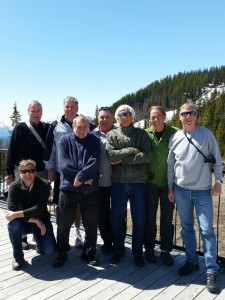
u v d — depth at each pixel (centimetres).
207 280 307
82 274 337
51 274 336
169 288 308
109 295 295
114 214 361
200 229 317
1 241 430
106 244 394
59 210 352
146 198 362
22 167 350
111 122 393
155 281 322
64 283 317
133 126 355
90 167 334
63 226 351
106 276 332
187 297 292
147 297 292
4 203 604
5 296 291
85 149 344
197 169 313
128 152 336
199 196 316
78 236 410
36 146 415
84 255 368
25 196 357
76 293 298
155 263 364
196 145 313
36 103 411
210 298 290
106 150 354
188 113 311
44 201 356
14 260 351
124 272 341
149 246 368
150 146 346
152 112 349
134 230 360
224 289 306
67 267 353
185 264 341
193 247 338
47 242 364
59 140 386
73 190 341
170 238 359
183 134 324
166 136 352
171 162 337
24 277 329
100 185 376
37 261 367
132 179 349
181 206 329
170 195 342
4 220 517
